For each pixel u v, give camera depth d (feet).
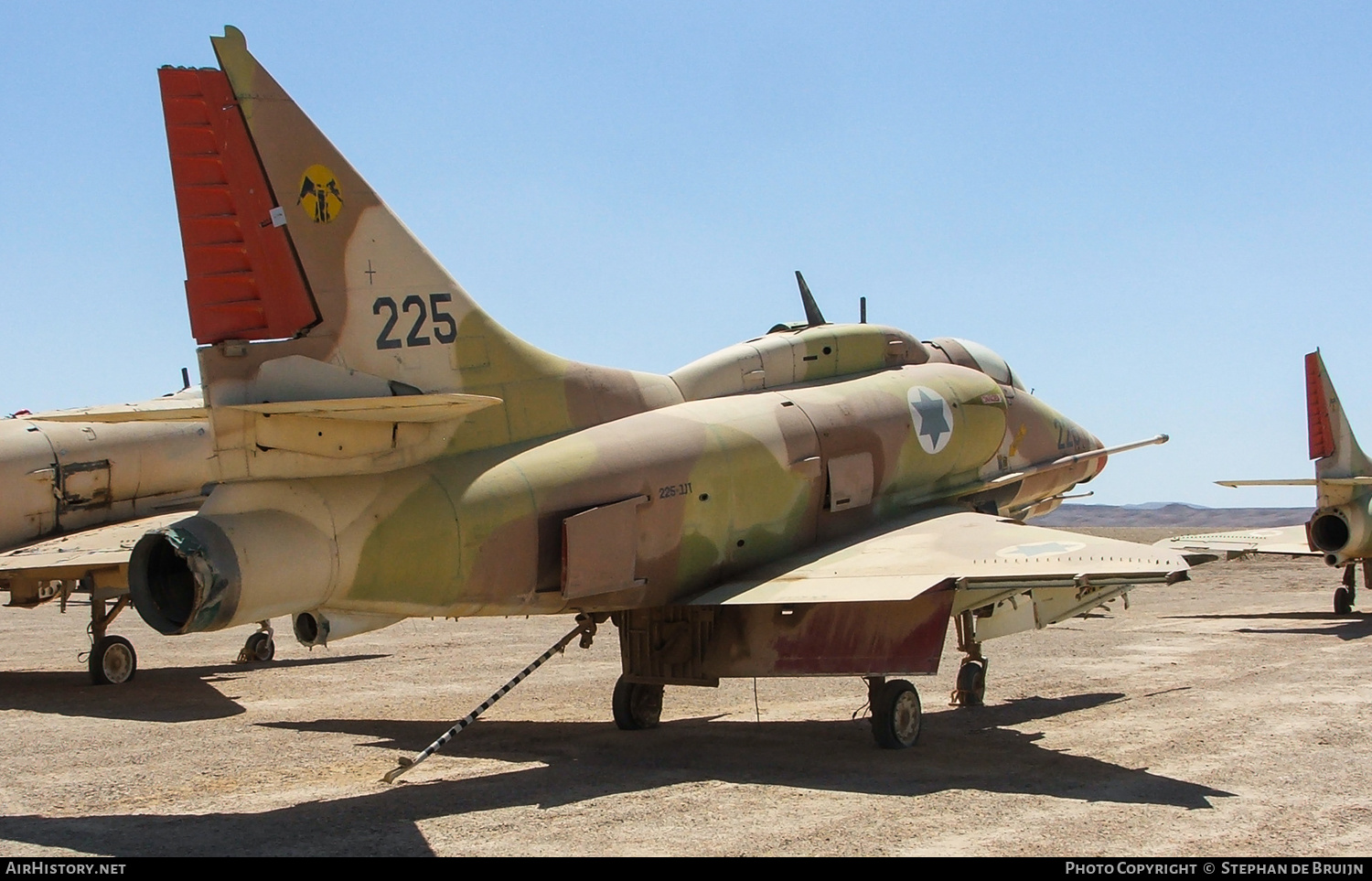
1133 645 54.95
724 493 33.55
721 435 34.14
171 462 53.01
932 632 30.09
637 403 34.30
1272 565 114.42
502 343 31.35
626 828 22.93
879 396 39.40
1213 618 68.23
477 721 37.14
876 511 38.29
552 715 38.24
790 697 41.73
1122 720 35.68
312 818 24.00
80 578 47.93
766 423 35.47
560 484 30.32
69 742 33.86
